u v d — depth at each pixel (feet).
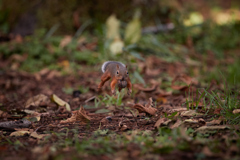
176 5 56.29
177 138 14.73
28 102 23.93
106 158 12.69
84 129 17.61
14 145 15.12
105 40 42.68
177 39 50.88
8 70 38.19
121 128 17.15
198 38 52.90
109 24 41.60
